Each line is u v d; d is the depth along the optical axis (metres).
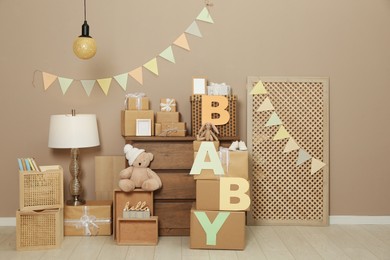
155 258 3.21
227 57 4.02
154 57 4.00
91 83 3.99
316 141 4.05
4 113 3.97
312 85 4.04
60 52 3.97
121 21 3.98
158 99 4.02
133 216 3.48
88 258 3.21
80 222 3.73
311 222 4.05
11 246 3.48
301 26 4.03
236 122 4.02
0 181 4.00
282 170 4.06
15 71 3.96
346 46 4.05
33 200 3.38
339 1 4.03
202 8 4.00
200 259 3.19
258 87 4.01
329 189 4.08
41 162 4.01
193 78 3.88
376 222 4.07
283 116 4.04
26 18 3.95
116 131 4.02
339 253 3.32
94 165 4.03
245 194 3.37
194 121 3.77
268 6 4.02
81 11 3.96
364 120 4.06
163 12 3.98
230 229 3.37
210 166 3.40
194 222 3.38
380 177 4.06
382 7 4.04
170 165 3.70
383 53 4.05
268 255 3.27
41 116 3.99
